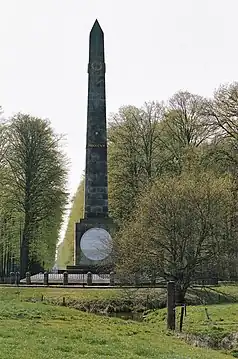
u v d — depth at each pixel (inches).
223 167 1956.2
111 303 1480.1
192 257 1435.8
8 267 2657.5
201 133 2054.6
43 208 2306.8
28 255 2471.7
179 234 1440.7
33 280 1899.6
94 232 1868.8
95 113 1894.7
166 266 1434.5
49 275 1883.6
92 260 1861.5
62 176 2380.7
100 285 1729.8
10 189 2293.3
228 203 1563.7
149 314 1368.1
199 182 1595.7
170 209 1469.0
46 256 2682.1
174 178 1683.1
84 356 593.0
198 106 2343.8
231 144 1961.1
